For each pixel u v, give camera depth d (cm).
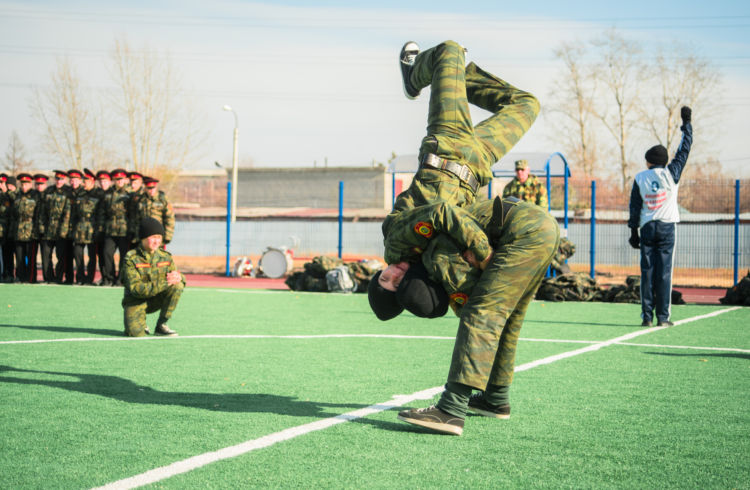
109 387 519
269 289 1688
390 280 401
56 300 1259
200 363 630
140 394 496
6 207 1731
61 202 1662
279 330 883
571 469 336
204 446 366
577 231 2395
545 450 368
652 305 959
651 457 357
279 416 434
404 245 394
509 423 425
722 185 2216
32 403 464
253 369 603
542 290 1408
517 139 428
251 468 330
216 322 967
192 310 1137
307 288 1597
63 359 643
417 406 466
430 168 404
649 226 940
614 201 2528
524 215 393
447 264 387
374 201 6562
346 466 335
